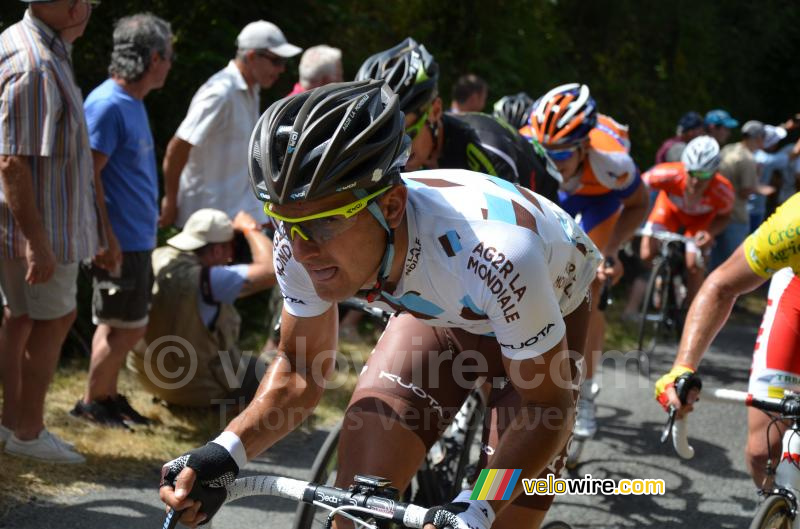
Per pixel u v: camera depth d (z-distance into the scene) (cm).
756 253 252
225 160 438
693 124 803
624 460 426
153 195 387
